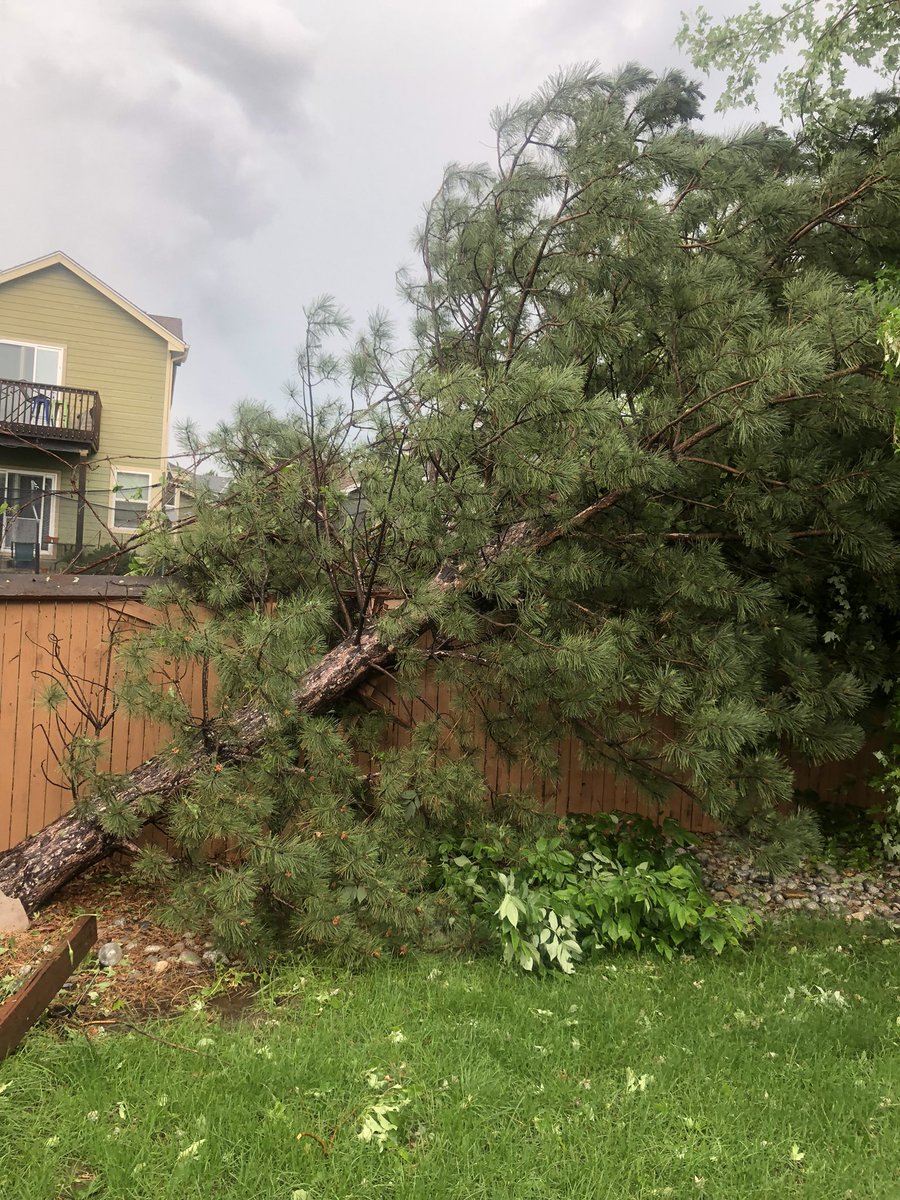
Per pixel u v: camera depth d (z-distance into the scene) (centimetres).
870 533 434
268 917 389
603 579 474
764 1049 317
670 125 510
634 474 403
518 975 381
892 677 568
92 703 470
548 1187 232
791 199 467
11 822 456
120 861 488
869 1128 269
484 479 457
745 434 375
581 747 516
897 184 445
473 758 482
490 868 438
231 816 364
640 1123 264
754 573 509
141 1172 228
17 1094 261
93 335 1577
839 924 482
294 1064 283
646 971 395
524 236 506
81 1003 334
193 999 343
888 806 578
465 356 542
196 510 478
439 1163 238
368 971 372
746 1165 245
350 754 421
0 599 449
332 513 479
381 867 385
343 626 517
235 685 390
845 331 352
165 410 1641
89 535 1529
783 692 473
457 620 431
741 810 444
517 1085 284
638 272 433
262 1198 222
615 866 459
